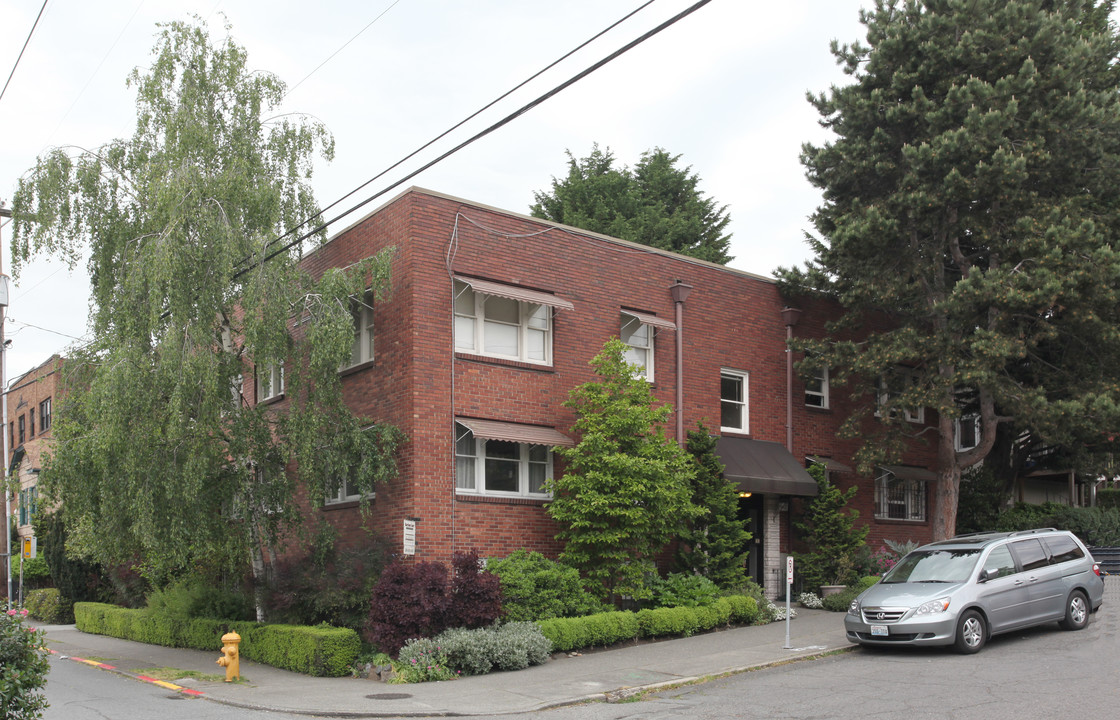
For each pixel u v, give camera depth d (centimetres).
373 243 1825
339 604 1559
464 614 1492
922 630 1377
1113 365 2041
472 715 1125
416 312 1692
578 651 1571
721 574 1884
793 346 2225
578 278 1947
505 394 1797
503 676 1376
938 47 1953
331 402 1619
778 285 2322
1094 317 1873
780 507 2200
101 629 2291
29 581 3152
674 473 1759
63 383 1656
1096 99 1936
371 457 1617
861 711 1048
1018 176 1820
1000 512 2697
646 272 2070
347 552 1641
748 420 2200
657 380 2041
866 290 2088
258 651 1639
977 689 1134
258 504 1630
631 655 1522
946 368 2064
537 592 1612
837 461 2338
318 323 1594
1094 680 1154
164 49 1655
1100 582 1619
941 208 1970
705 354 2141
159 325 1529
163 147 1628
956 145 1850
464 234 1781
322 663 1451
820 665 1382
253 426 1622
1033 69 1853
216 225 1544
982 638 1409
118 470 1515
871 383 2383
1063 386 2097
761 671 1365
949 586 1426
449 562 1658
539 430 1816
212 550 1648
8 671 765
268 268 1581
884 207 2034
